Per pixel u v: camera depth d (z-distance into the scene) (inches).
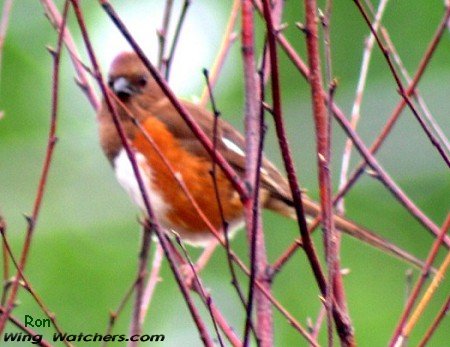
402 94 271.7
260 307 267.6
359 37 561.0
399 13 558.6
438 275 258.5
